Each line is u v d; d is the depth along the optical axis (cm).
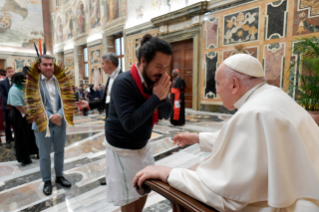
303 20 531
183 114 543
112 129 131
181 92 536
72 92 229
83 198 212
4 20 1271
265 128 69
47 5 1470
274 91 84
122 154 131
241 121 74
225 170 74
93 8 1284
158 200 206
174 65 891
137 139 131
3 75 567
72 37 1541
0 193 225
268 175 66
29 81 198
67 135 471
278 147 67
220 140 84
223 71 92
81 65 1545
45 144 222
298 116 78
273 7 577
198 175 80
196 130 492
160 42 106
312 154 76
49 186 225
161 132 480
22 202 206
